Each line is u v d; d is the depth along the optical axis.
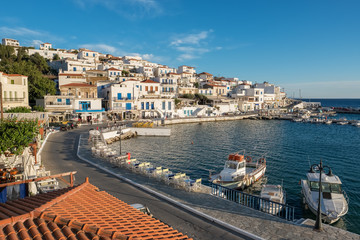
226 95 137.75
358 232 18.73
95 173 24.83
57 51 124.94
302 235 13.23
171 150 46.16
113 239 6.56
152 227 8.49
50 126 59.91
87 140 43.31
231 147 49.69
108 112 75.38
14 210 8.02
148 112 85.62
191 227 14.21
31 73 72.19
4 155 22.72
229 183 26.05
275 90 168.50
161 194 18.98
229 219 15.02
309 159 40.94
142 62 151.75
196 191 19.83
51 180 19.53
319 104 192.00
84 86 73.69
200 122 92.69
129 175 23.91
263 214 15.84
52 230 6.75
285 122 101.81
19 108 37.69
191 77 141.88
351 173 33.56
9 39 143.25
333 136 65.50
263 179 30.91
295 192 26.52
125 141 55.00
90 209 8.97
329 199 20.52
